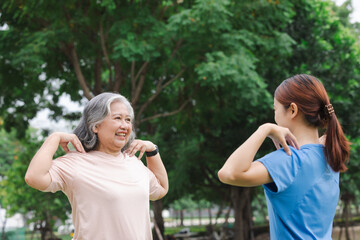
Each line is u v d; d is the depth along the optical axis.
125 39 10.15
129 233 2.32
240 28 11.56
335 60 14.33
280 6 11.35
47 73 11.98
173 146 16.94
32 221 19.77
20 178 16.53
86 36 11.08
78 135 2.47
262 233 24.41
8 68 11.67
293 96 2.10
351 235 23.61
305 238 1.97
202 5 9.57
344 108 13.54
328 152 2.06
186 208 46.84
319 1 14.25
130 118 2.48
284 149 2.04
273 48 11.70
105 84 14.78
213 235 20.08
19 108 14.09
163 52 11.19
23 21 11.08
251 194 20.02
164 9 11.49
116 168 2.41
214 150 15.64
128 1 10.76
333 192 2.07
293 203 1.99
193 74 11.43
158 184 2.76
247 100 11.44
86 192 2.31
